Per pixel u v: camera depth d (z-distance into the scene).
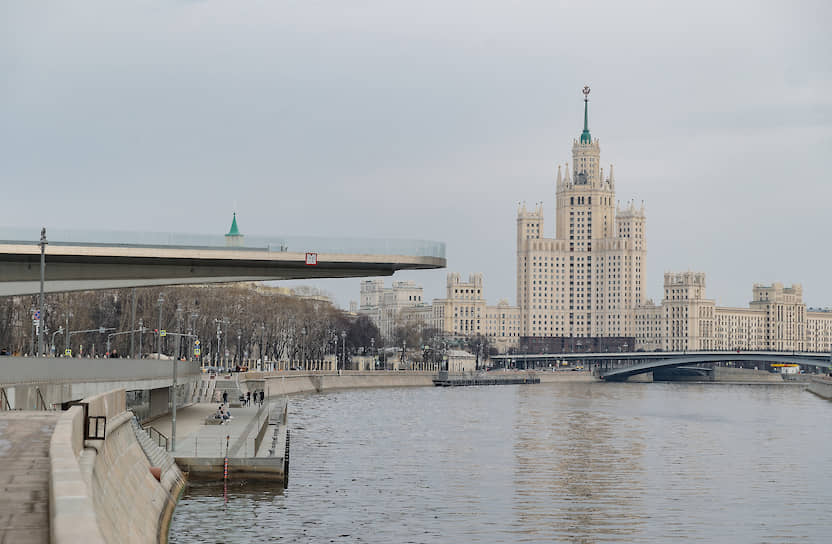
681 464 142.38
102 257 108.19
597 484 122.31
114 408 78.19
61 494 33.28
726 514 103.94
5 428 58.84
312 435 175.00
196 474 107.75
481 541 89.06
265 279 115.94
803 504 110.00
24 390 80.94
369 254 115.69
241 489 105.94
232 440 124.94
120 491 66.06
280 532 88.19
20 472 45.09
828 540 92.31
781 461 146.88
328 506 101.25
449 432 186.12
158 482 89.88
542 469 134.75
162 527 79.94
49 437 55.25
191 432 136.12
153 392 161.00
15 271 108.94
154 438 111.38
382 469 130.75
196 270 113.88
